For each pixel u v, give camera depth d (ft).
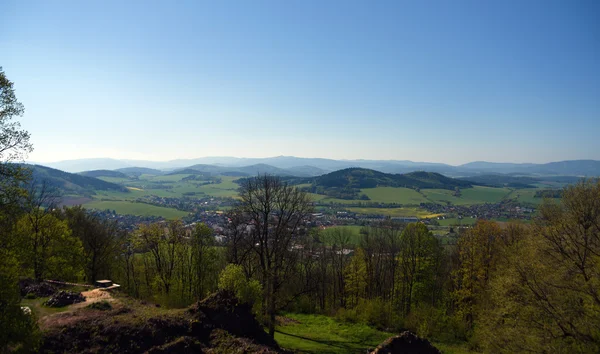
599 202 72.84
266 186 90.68
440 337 111.45
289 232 91.50
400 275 144.87
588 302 67.92
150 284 127.75
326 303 165.48
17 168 59.77
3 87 57.16
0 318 43.68
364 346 100.12
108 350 53.52
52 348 51.39
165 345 55.11
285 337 102.68
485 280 113.39
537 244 80.53
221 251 135.13
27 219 98.63
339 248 170.91
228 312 66.80
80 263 113.39
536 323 72.23
